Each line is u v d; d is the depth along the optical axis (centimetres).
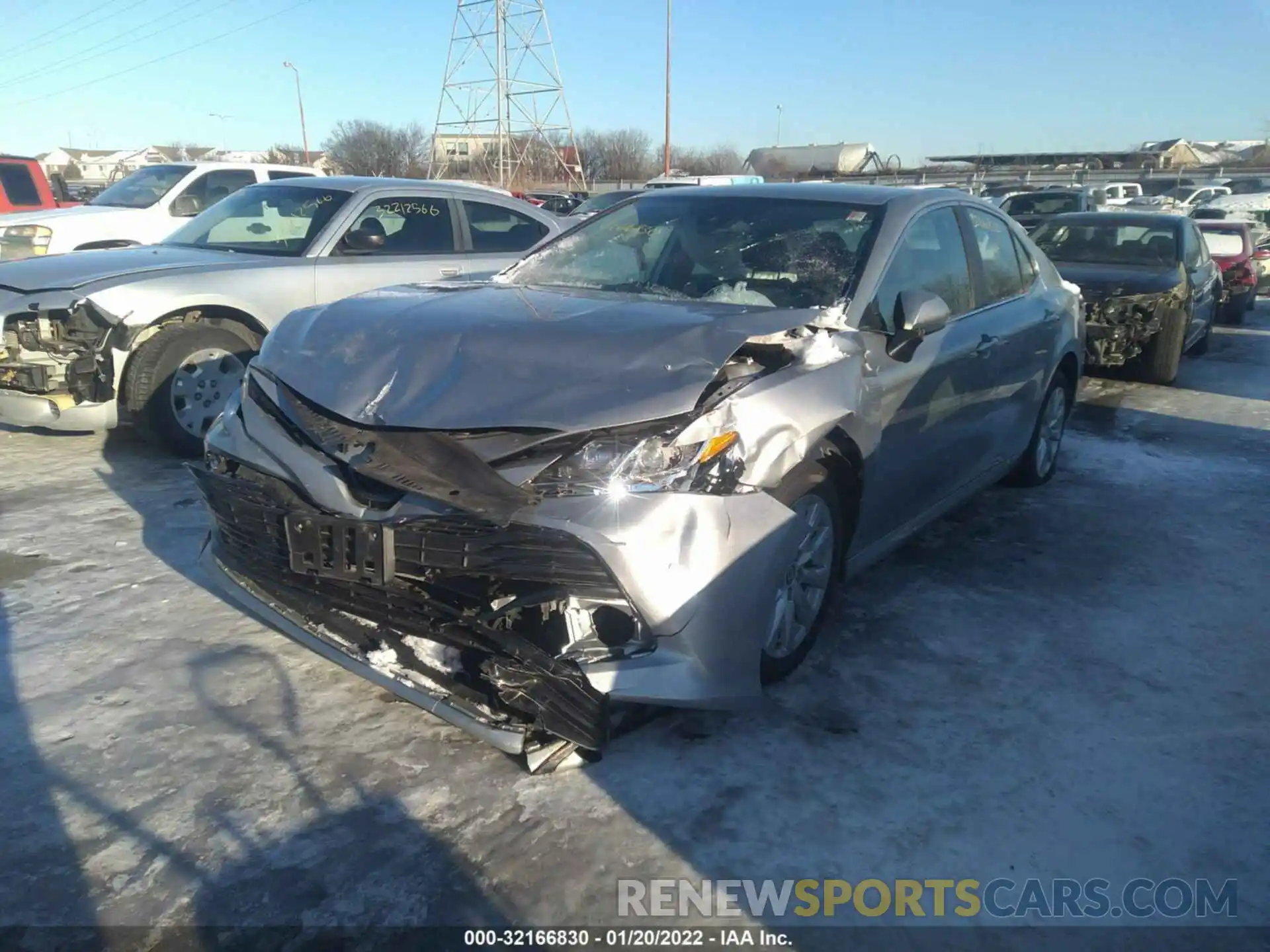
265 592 332
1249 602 441
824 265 388
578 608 279
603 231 453
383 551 279
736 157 6488
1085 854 270
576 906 244
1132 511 562
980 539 507
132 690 330
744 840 269
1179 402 880
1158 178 4131
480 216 755
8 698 322
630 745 309
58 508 498
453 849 261
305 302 632
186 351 578
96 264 606
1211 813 289
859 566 388
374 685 339
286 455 310
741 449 295
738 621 293
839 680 354
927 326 368
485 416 286
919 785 296
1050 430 593
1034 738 324
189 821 267
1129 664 378
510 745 274
